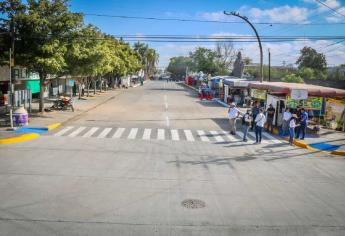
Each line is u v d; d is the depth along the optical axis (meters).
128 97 48.88
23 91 29.05
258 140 18.92
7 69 26.69
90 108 32.78
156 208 8.93
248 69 87.62
